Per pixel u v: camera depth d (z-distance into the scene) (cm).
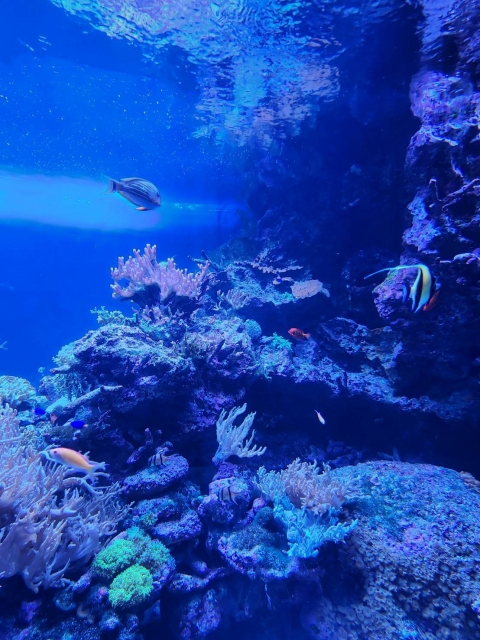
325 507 113
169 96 271
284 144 267
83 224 436
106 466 125
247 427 141
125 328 144
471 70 143
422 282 85
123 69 248
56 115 290
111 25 214
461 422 150
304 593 109
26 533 88
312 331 215
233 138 302
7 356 533
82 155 339
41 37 226
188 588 108
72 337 540
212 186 354
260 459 159
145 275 175
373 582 102
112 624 88
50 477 106
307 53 212
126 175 365
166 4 195
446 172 137
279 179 268
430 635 92
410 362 158
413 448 170
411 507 110
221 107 271
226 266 252
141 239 432
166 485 119
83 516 110
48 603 90
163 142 324
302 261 241
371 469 130
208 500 118
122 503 119
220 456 136
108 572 96
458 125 134
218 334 170
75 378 158
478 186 121
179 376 132
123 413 127
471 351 142
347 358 196
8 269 473
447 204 129
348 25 190
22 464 100
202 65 236
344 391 168
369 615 100
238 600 117
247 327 193
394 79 200
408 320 144
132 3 198
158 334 156
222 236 363
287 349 184
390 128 214
